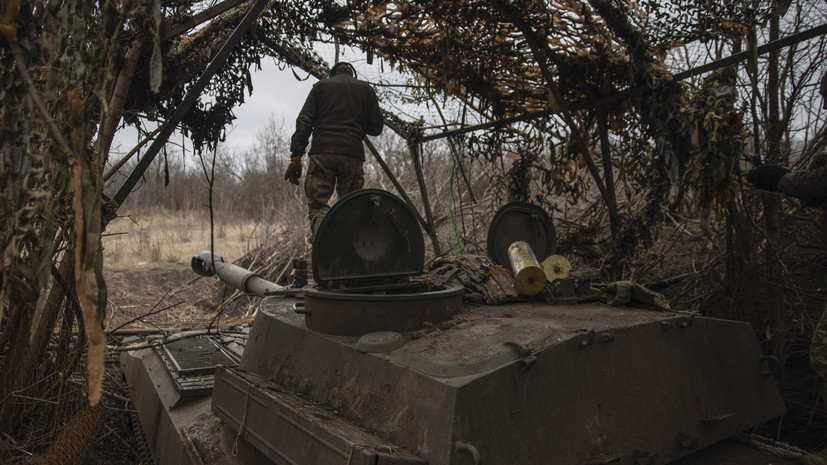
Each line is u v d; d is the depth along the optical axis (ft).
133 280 33.37
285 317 10.62
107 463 13.56
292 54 16.87
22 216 6.14
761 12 13.60
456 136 20.98
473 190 35.17
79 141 5.84
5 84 6.29
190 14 11.94
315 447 7.51
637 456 8.45
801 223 20.04
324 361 9.06
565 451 7.72
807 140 19.20
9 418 11.92
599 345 8.49
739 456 9.75
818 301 18.53
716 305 19.93
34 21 6.36
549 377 7.81
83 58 6.01
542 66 15.40
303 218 39.55
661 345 9.30
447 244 30.40
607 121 17.12
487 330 8.58
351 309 9.12
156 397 12.99
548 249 13.30
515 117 18.70
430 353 7.89
